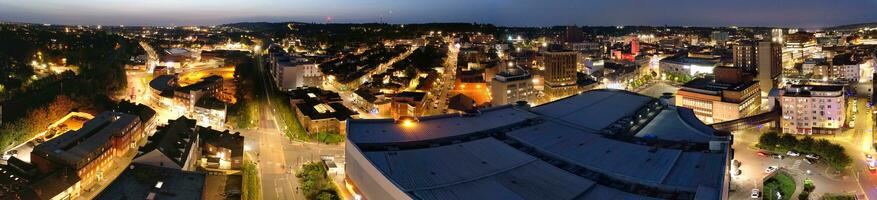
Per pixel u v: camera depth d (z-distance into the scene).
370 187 128.50
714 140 141.00
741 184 172.12
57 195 146.88
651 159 131.12
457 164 129.12
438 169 125.31
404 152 138.50
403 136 155.88
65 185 150.75
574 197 108.69
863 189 166.50
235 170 180.62
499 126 170.38
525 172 123.50
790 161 195.25
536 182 116.88
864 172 182.38
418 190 111.00
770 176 178.38
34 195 139.00
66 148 169.88
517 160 132.75
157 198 132.00
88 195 159.75
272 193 157.50
